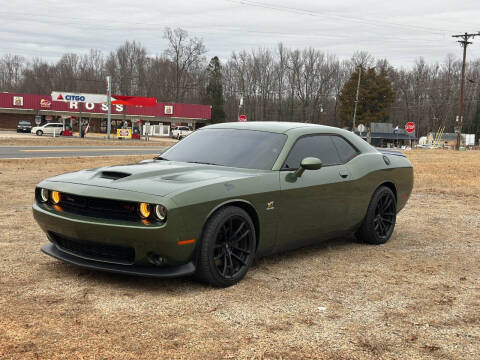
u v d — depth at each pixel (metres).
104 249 3.98
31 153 21.36
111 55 104.38
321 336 3.20
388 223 6.14
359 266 4.96
